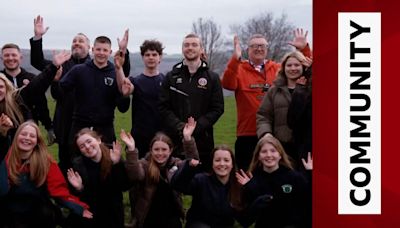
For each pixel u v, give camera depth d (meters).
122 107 6.94
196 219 6.18
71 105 7.48
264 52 7.18
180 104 6.75
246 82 7.19
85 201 6.21
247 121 7.18
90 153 6.15
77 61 7.76
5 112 6.54
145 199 6.32
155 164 6.36
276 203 6.15
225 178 6.20
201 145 6.72
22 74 7.57
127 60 7.34
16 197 6.00
